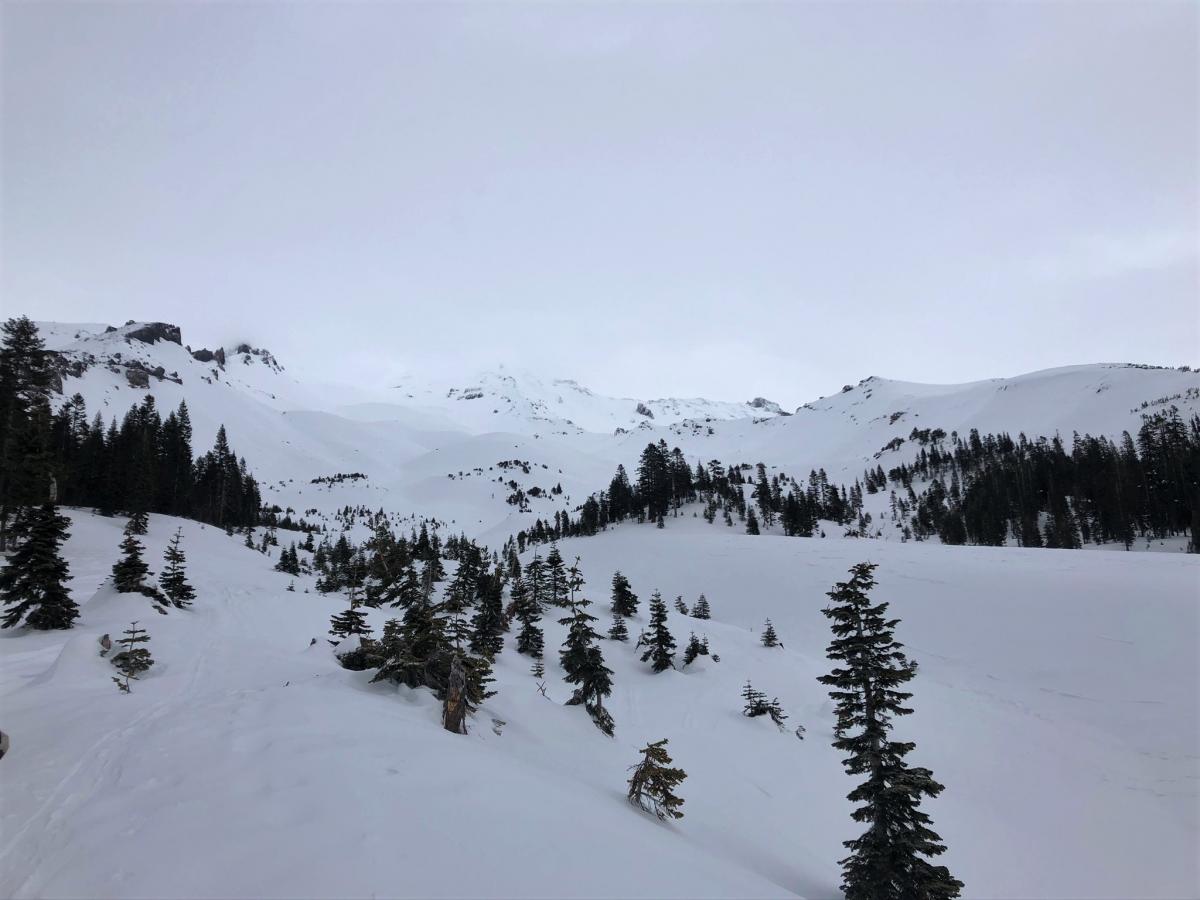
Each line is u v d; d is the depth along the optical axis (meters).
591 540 113.94
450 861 6.31
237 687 16.17
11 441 42.09
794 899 9.28
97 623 26.11
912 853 14.09
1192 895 19.59
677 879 7.70
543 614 53.78
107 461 73.12
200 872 5.74
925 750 30.58
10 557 25.61
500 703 21.17
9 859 6.21
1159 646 39.47
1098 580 50.72
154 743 9.76
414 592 44.78
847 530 129.25
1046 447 161.38
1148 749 30.20
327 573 72.81
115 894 5.41
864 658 15.38
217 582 44.72
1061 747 31.02
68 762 9.05
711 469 176.12
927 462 193.00
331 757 9.09
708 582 74.75
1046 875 20.34
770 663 46.16
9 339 46.47
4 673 17.72
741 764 27.30
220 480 102.12
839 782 27.23
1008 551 66.56
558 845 7.50
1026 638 44.44
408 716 14.05
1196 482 93.12
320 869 5.80
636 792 15.25
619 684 39.28
